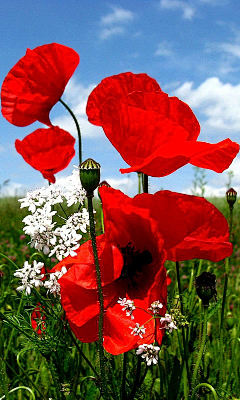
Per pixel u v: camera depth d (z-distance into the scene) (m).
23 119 0.34
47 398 0.36
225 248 0.27
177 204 0.27
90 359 0.42
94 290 0.28
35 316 0.36
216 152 0.28
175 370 0.34
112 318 0.27
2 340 0.42
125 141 0.27
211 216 0.27
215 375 0.39
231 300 0.64
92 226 0.25
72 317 0.27
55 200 0.32
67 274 0.28
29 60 0.32
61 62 0.32
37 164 0.38
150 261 0.29
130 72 0.30
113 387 0.32
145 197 0.27
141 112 0.26
